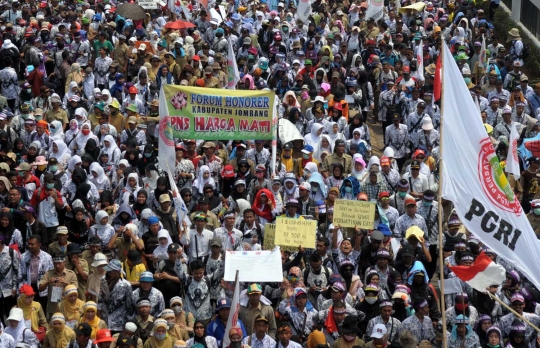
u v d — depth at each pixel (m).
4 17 73.50
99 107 53.69
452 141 31.09
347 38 70.88
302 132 54.66
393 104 57.53
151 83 58.19
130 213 42.06
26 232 42.03
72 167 47.19
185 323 36.00
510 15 85.88
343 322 34.47
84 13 74.62
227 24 71.56
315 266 37.53
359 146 51.44
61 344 34.25
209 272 38.06
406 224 42.22
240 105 43.75
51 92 58.62
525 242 31.48
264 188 44.22
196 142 49.97
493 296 31.50
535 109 60.16
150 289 36.06
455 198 31.14
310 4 72.50
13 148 49.94
